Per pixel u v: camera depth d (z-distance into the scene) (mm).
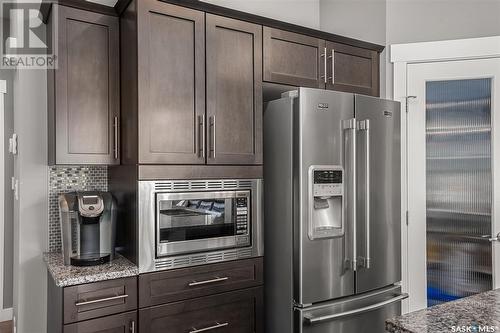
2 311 3623
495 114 2717
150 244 1962
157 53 2000
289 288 2221
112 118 2203
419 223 2883
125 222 2145
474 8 2770
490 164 2738
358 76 2824
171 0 2033
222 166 2205
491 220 2727
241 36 2289
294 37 2512
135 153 1974
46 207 2357
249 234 2293
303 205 2174
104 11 2174
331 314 2211
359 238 2359
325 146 2254
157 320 1977
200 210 2123
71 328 1757
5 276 3664
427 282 2875
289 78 2479
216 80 2189
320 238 2215
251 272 2289
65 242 2025
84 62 2125
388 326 1144
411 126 2908
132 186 2021
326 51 2660
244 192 2279
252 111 2318
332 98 2291
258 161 2334
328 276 2242
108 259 2062
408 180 2906
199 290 2102
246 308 2262
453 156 2830
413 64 2914
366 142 2350
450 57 2801
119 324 1874
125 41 2127
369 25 3062
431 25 2881
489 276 2729
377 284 2461
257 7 3020
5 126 3643
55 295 2016
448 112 2846
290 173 2230
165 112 2018
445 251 2840
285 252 2254
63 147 2066
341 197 2303
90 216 2008
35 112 2340
